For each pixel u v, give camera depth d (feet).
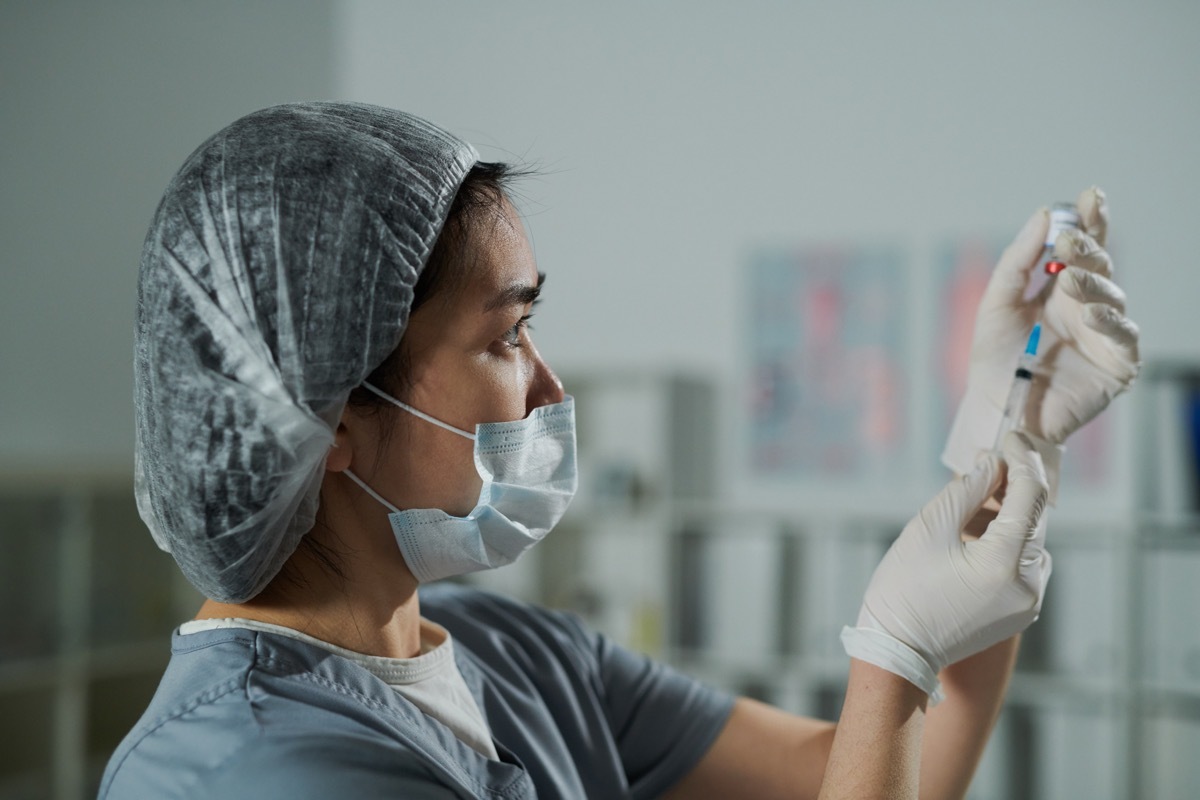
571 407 3.07
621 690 3.59
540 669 3.39
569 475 3.06
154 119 12.74
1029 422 3.23
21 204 12.78
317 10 14.25
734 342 12.80
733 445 12.74
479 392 2.78
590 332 13.48
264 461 2.44
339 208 2.47
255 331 2.44
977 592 2.77
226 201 2.47
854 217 12.34
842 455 12.25
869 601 2.87
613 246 13.39
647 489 12.51
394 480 2.76
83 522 10.68
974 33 11.89
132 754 2.43
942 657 2.81
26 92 12.84
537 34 13.76
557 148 13.66
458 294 2.72
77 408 12.33
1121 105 11.32
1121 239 11.27
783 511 12.42
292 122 2.59
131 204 12.53
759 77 12.81
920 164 12.09
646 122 13.28
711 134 12.99
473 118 14.01
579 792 3.17
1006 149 11.75
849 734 2.75
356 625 2.78
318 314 2.45
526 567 12.94
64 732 10.44
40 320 12.60
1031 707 10.00
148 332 2.50
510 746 3.07
